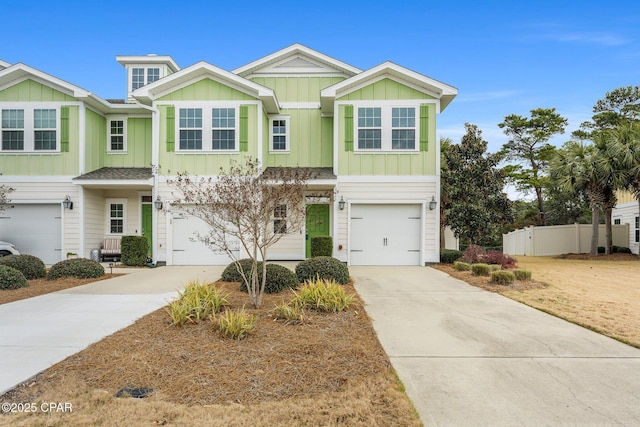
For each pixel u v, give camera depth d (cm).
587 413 358
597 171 1750
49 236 1416
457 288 946
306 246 1486
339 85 1377
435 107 1392
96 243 1502
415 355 499
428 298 833
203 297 675
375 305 768
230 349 493
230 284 943
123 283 995
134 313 682
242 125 1391
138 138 1565
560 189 1967
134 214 1554
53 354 480
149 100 1412
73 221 1405
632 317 675
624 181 1711
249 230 740
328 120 1548
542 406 371
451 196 1568
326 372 436
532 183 2886
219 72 1366
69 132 1413
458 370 453
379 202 1385
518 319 670
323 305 676
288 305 704
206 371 431
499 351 514
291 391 393
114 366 443
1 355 477
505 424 340
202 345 506
